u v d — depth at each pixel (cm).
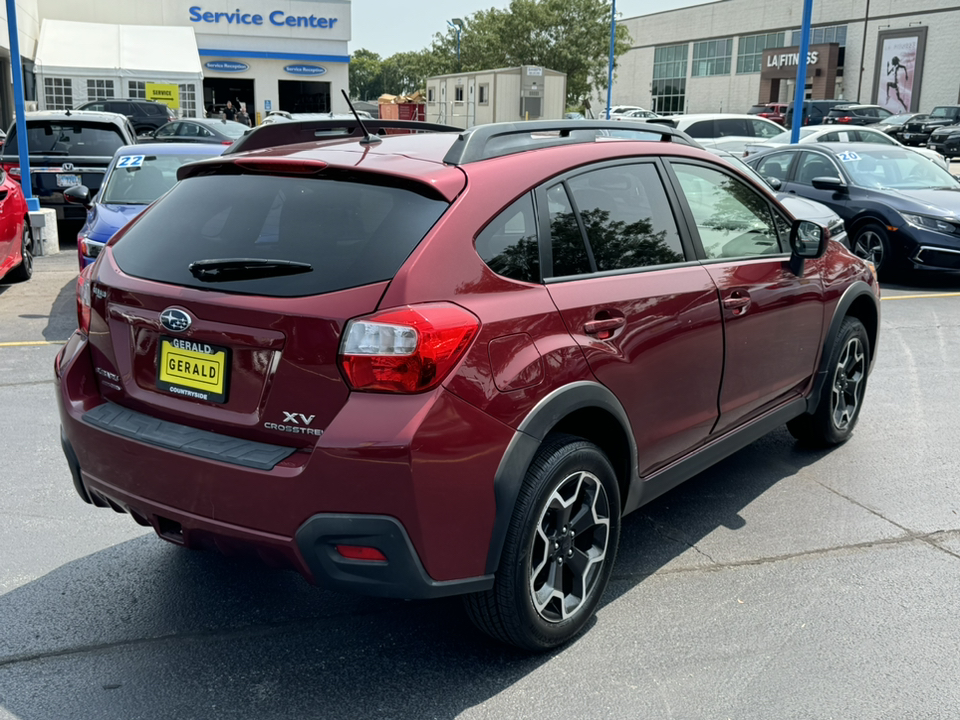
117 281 292
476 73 3572
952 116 3681
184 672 292
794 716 273
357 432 244
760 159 1239
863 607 337
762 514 420
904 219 1030
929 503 434
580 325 296
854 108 3884
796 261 419
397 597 255
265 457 256
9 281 1015
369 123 379
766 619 328
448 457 251
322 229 269
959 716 273
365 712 272
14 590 342
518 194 289
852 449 507
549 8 5559
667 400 341
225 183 303
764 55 6506
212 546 272
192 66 3300
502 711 274
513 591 277
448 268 261
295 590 346
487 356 262
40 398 585
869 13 5884
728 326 370
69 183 1230
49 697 277
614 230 325
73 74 3144
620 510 329
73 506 420
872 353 515
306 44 4406
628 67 8062
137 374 290
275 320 254
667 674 294
